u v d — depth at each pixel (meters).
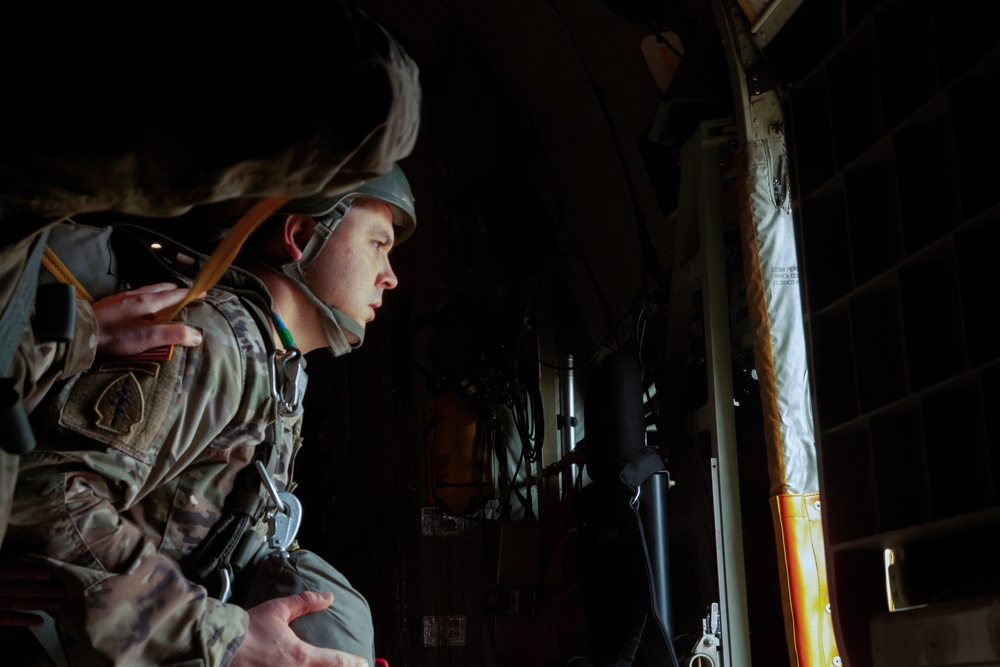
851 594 1.79
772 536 2.81
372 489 5.27
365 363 5.66
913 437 1.66
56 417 1.36
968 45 1.46
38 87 0.66
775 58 2.45
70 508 1.34
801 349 2.49
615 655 2.66
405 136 0.79
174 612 1.38
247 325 1.65
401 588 4.50
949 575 1.62
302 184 0.76
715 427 2.71
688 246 3.09
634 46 3.48
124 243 1.70
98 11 0.67
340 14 0.74
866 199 1.77
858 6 1.78
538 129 4.37
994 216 1.43
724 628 2.56
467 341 4.03
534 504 4.18
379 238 2.09
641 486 2.81
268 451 1.68
